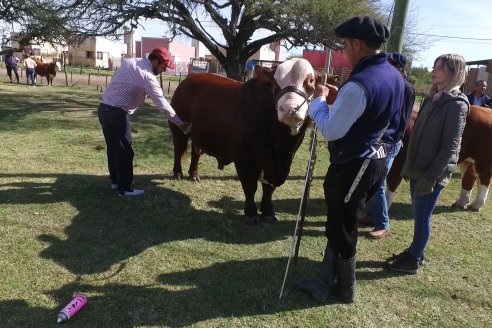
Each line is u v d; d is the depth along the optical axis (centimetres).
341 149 285
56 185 557
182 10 1382
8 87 1839
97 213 479
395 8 485
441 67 346
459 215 574
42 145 772
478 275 406
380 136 282
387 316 332
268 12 1212
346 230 305
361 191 292
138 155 750
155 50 488
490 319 338
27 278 345
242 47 1598
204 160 753
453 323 330
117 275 360
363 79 259
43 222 446
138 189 555
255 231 467
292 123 364
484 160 563
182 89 562
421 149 354
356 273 393
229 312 322
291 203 567
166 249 411
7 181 559
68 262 374
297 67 363
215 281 361
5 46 2023
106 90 500
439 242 478
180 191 573
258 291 350
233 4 1511
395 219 540
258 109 429
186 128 502
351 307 339
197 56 5541
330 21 1174
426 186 351
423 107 369
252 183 469
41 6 1445
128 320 304
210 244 428
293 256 413
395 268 399
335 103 267
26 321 295
